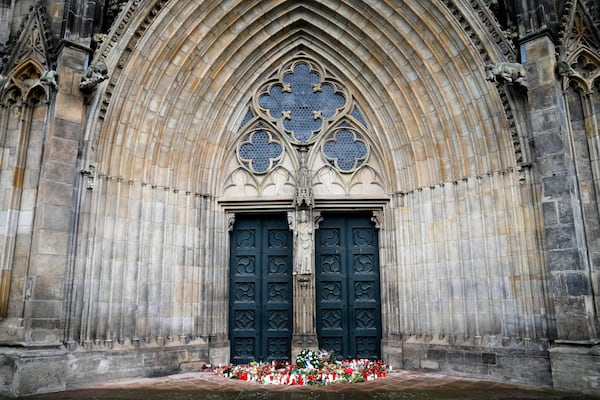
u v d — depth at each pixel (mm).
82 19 13500
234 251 17062
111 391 11867
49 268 11945
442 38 15117
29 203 12742
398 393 11805
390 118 16797
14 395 10883
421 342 15031
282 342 16406
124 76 14375
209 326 15805
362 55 16859
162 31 14992
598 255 12430
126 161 14641
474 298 14203
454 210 15117
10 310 12203
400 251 16047
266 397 11430
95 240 13516
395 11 15742
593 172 12906
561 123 12500
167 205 15469
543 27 12875
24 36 13289
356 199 16734
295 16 17078
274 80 17766
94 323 13289
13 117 13219
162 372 14266
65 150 12641
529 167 13453
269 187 17188
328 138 17484
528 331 12984
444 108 15484
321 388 12562
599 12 13719
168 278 15141
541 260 12961
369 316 16500
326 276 16797
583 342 11383
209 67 16312
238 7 16172
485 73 14273
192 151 16297
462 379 13562
